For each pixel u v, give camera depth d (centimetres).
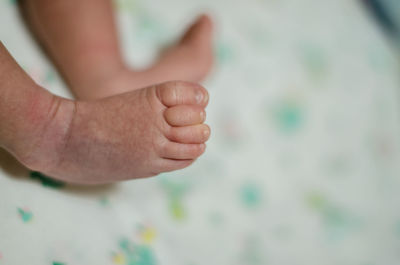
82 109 25
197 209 33
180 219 32
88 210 28
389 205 39
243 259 32
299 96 39
